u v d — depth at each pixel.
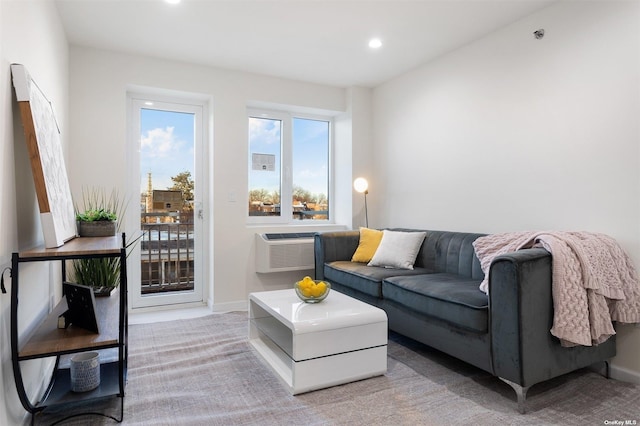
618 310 2.11
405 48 3.39
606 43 2.34
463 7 2.70
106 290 2.45
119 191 3.41
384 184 4.33
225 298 3.88
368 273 3.10
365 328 2.25
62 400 1.72
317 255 3.83
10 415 1.54
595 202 2.40
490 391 2.12
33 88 1.77
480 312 2.07
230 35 3.12
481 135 3.18
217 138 3.83
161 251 3.86
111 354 2.60
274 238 4.00
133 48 3.35
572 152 2.53
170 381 2.23
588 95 2.44
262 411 1.90
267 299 2.59
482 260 2.55
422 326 2.55
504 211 2.99
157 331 3.13
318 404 1.97
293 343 2.05
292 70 3.91
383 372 2.31
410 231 3.69
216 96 3.82
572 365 2.06
